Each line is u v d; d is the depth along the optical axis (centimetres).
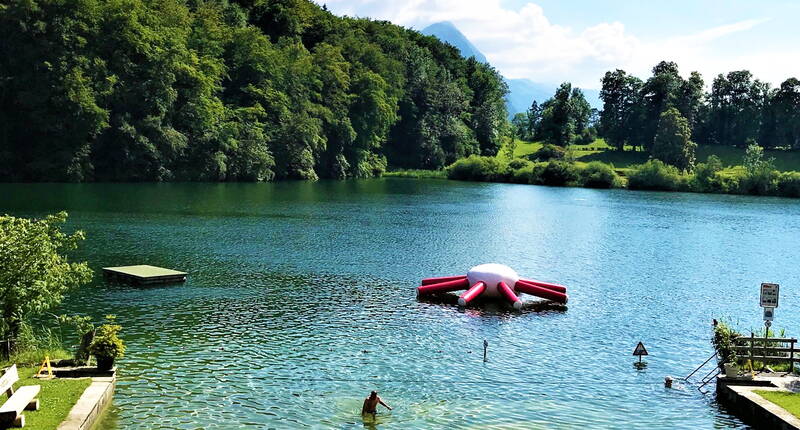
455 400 2686
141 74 13025
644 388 2900
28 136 12181
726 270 5950
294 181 15675
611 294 4809
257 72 16050
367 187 14788
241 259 5500
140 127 12862
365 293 4481
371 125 18788
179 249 5853
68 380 2505
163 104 13050
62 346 3139
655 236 8112
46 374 2555
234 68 15925
